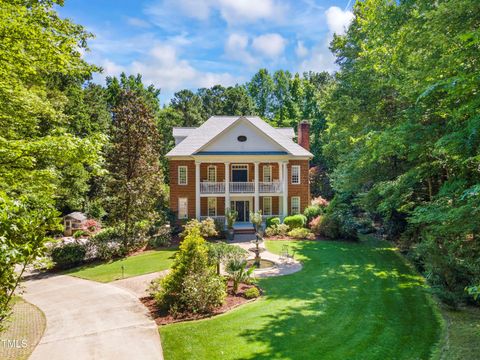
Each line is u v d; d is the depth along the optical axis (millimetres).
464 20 8578
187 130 33188
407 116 11742
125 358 8023
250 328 9477
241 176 30562
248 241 23688
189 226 23406
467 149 8086
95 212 35594
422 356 7660
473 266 10219
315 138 50844
